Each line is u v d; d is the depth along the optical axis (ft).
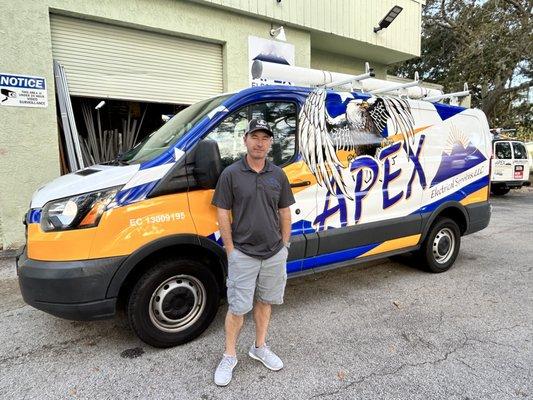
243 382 8.96
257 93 11.44
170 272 10.08
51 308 9.19
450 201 16.17
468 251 20.25
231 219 9.27
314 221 12.33
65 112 20.30
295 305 13.21
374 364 9.62
